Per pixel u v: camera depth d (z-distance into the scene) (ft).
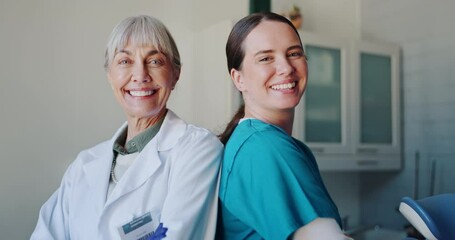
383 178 9.79
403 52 9.50
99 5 7.96
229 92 7.40
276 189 2.67
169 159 3.73
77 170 4.27
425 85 9.04
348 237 2.63
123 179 3.69
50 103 7.52
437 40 8.78
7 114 7.20
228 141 3.23
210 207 3.30
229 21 7.53
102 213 3.60
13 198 7.22
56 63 7.58
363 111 9.01
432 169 8.79
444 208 3.24
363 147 8.91
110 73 3.91
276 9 8.84
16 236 7.22
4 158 7.16
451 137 8.46
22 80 7.32
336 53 8.71
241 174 2.89
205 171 3.39
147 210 3.56
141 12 8.31
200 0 8.75
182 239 3.13
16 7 7.30
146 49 3.76
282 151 2.80
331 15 9.80
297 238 2.62
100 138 7.91
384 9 9.77
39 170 7.41
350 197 10.12
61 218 4.17
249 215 2.79
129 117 4.05
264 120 3.24
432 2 8.88
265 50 3.07
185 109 8.53
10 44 7.25
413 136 9.27
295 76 3.11
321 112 8.48
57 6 7.61
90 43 7.87
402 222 9.21
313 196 2.67
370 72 9.16
